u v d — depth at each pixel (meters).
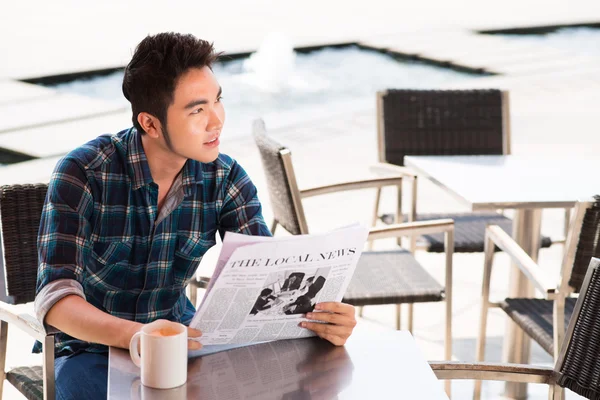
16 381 1.87
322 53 8.97
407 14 11.44
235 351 1.43
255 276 1.36
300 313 1.45
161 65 1.47
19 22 9.54
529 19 11.40
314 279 1.42
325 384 1.30
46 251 1.53
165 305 1.74
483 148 3.45
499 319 3.31
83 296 1.50
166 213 1.65
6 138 5.47
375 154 5.49
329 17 10.94
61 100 6.62
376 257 2.79
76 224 1.56
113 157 1.61
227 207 1.72
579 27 11.01
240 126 6.03
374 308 3.39
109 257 1.64
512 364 1.56
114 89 7.09
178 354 1.26
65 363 1.67
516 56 9.11
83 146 1.63
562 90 7.49
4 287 2.00
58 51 8.27
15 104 6.40
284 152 2.36
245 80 7.57
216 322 1.40
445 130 3.43
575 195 2.54
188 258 1.71
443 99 3.43
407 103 3.41
